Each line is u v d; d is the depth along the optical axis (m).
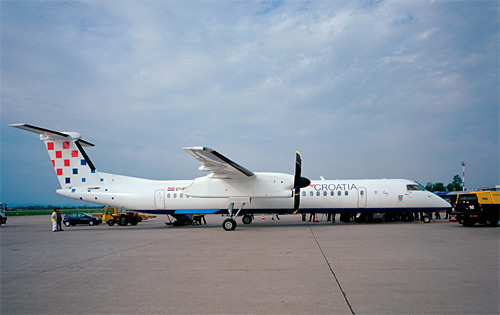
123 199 18.98
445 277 6.11
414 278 6.06
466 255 8.28
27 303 5.04
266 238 12.55
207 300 5.04
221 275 6.62
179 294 5.37
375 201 18.88
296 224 20.14
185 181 19.58
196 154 14.33
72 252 10.16
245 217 21.42
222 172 16.20
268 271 6.88
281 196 16.77
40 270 7.46
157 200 18.78
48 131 18.52
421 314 4.26
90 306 4.86
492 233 13.30
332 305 4.67
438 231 14.27
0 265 8.12
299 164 16.78
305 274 6.53
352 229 15.66
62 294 5.50
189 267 7.45
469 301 4.74
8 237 15.80
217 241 12.02
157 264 7.88
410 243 10.49
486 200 16.05
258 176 17.03
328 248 9.70
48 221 38.38
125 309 4.70
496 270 6.64
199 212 18.75
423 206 19.00
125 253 9.68
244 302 4.89
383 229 15.52
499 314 4.23
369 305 4.64
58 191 19.45
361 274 6.43
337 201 18.84
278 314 4.37
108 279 6.47
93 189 19.33
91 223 28.03
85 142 20.17
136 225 26.45
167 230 18.23
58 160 19.58
